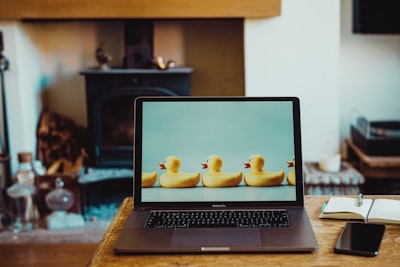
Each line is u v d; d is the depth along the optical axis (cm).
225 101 164
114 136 349
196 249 135
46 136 357
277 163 160
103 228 325
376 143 320
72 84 381
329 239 142
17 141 342
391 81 372
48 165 352
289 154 161
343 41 370
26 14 323
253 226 147
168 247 135
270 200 159
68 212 333
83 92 382
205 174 160
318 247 136
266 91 336
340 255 133
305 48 331
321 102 336
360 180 308
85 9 323
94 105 337
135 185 161
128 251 135
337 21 327
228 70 378
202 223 149
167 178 161
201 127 162
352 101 377
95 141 341
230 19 342
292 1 327
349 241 137
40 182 334
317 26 328
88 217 339
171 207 160
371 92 375
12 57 334
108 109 347
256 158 161
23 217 333
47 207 340
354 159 366
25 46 345
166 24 375
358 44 369
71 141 355
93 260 133
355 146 350
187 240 139
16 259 298
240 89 380
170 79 335
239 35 373
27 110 347
